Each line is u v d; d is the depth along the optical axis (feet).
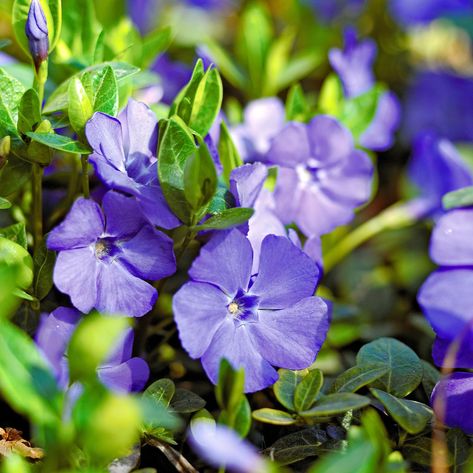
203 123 1.01
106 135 0.96
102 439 0.86
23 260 0.96
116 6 1.33
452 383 0.98
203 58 1.24
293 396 0.96
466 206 1.04
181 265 1.11
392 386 0.99
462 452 0.97
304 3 1.55
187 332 0.94
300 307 0.98
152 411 0.89
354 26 1.61
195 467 0.99
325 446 0.97
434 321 1.02
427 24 1.66
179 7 1.63
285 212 1.10
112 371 0.95
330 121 1.09
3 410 1.02
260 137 1.17
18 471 0.90
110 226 0.95
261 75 1.30
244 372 0.92
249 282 0.97
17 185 1.00
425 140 1.29
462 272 1.03
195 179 0.93
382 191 1.42
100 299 0.95
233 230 0.95
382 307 1.25
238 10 1.67
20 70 1.10
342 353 1.15
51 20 1.01
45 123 0.97
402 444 0.97
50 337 0.93
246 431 0.91
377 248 1.32
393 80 1.64
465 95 1.56
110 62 1.03
